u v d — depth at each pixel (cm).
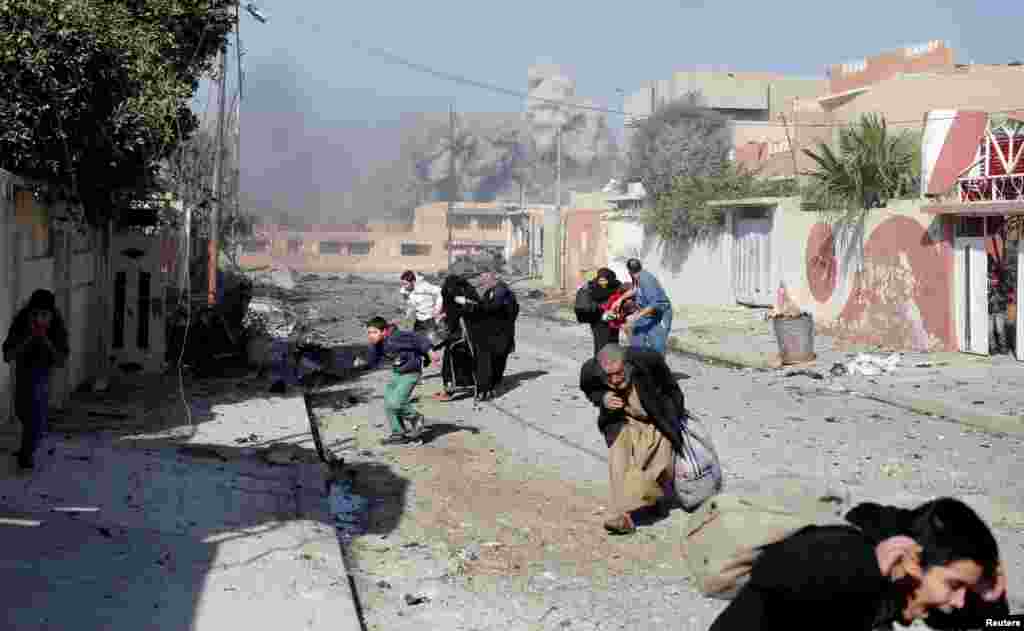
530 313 3812
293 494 932
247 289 1891
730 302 3070
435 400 1549
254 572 695
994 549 270
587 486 1008
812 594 271
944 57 3688
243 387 1584
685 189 3294
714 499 370
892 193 2267
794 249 2598
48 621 579
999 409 1358
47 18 1205
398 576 735
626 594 695
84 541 735
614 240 4047
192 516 830
